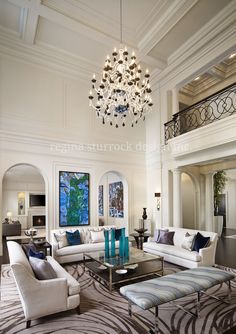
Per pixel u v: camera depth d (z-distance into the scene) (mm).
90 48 7090
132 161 8555
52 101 7223
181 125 7406
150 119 8672
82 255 5344
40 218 13383
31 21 5711
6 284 4113
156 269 4371
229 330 2658
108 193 10344
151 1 5410
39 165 6816
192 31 6141
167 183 7598
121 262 4062
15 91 6660
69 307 2943
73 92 7648
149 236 6824
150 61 7191
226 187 11852
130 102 4555
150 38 6402
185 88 8852
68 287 3002
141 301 2451
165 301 2508
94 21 5902
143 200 8641
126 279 3859
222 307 3180
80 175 7473
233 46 5645
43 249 5379
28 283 2730
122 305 3277
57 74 7414
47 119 7070
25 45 6707
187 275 3156
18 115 6629
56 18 5562
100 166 7883
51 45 6918
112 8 5613
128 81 4227
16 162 6484
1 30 6246
